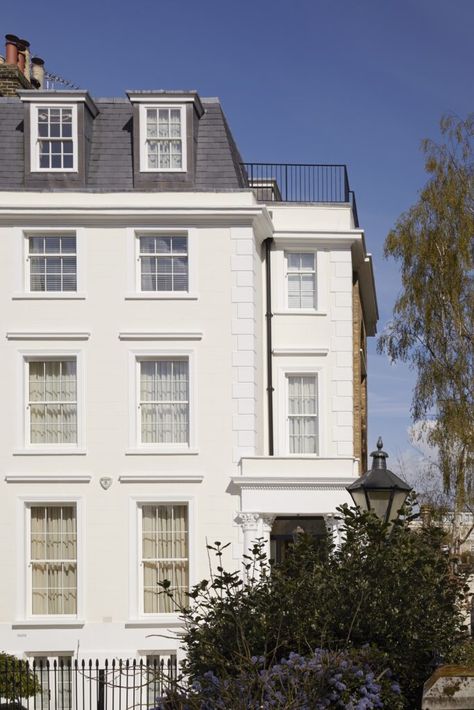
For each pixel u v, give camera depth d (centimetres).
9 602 3033
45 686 2994
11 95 3694
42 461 3081
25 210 3120
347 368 3306
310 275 3356
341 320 3325
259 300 3250
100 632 3017
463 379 3666
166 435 3114
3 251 3136
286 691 1192
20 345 3108
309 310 3319
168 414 3117
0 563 3048
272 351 3300
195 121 3256
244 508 3031
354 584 1384
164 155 3216
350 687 1226
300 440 3300
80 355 3106
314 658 1246
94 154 3259
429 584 1404
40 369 3131
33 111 3209
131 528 3055
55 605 3066
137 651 2997
